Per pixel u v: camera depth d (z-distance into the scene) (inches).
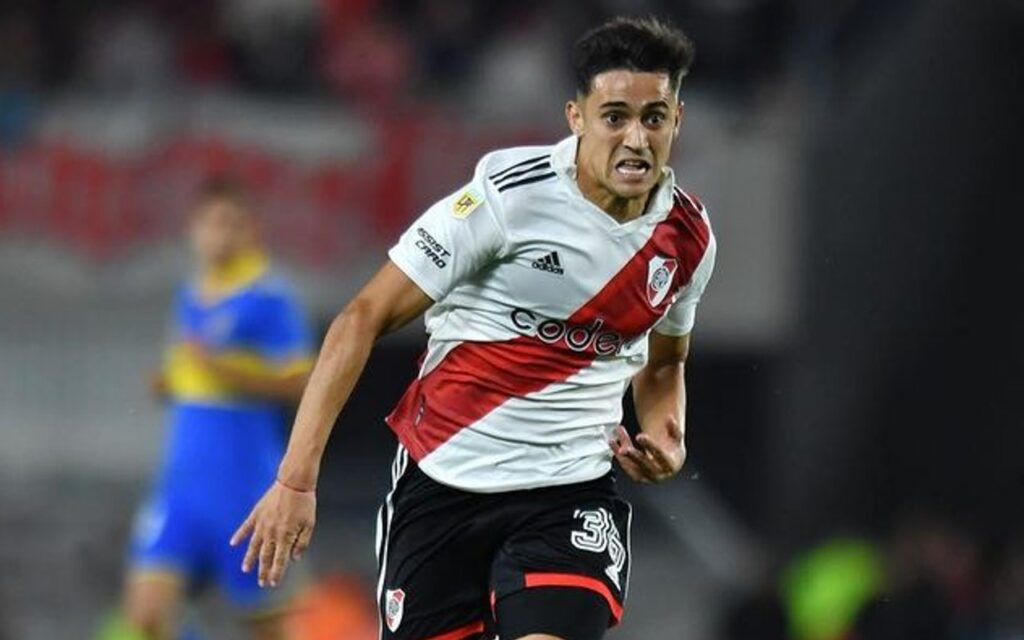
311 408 735.7
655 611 2060.8
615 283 757.9
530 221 751.7
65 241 2086.6
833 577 1791.3
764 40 2298.2
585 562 772.0
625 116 735.1
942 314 2174.0
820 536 2151.8
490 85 2281.0
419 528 792.9
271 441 1300.4
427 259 748.6
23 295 2084.2
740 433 2321.6
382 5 2325.3
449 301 778.2
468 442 779.4
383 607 809.5
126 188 2087.8
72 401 2089.1
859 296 2165.4
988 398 2176.4
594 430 784.9
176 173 2089.1
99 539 2001.7
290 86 2276.1
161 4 2310.5
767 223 2159.2
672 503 2180.1
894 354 2180.1
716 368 2305.6
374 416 2288.4
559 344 766.5
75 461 2089.1
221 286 1290.6
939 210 2149.4
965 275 2162.9
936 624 1781.5
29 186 2085.4
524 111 2185.0
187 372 1290.6
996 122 2114.9
